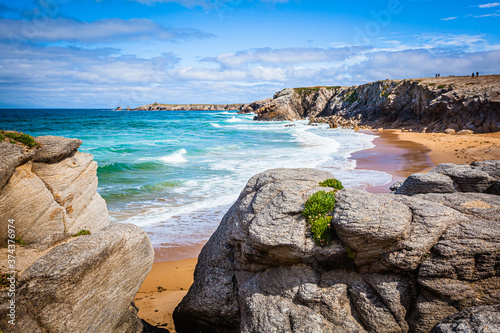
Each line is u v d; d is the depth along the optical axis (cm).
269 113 12475
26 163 918
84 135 6309
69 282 681
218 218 1981
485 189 1220
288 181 1124
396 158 3616
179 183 2691
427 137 5462
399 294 814
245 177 2884
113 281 802
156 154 4122
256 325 879
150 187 2567
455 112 5891
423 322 780
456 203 961
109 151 4291
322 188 1055
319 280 902
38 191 905
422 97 7188
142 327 970
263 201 1060
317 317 841
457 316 732
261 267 1013
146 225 1867
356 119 9975
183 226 1866
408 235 828
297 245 905
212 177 2900
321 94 13875
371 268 869
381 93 9131
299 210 976
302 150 4372
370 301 828
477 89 5828
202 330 1091
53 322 652
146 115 18088
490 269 758
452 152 3734
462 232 810
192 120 12562
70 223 998
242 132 7375
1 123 8662
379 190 2350
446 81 7275
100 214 1216
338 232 888
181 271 1451
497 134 4841
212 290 1052
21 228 856
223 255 1113
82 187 1112
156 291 1312
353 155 3888
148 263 937
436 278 785
